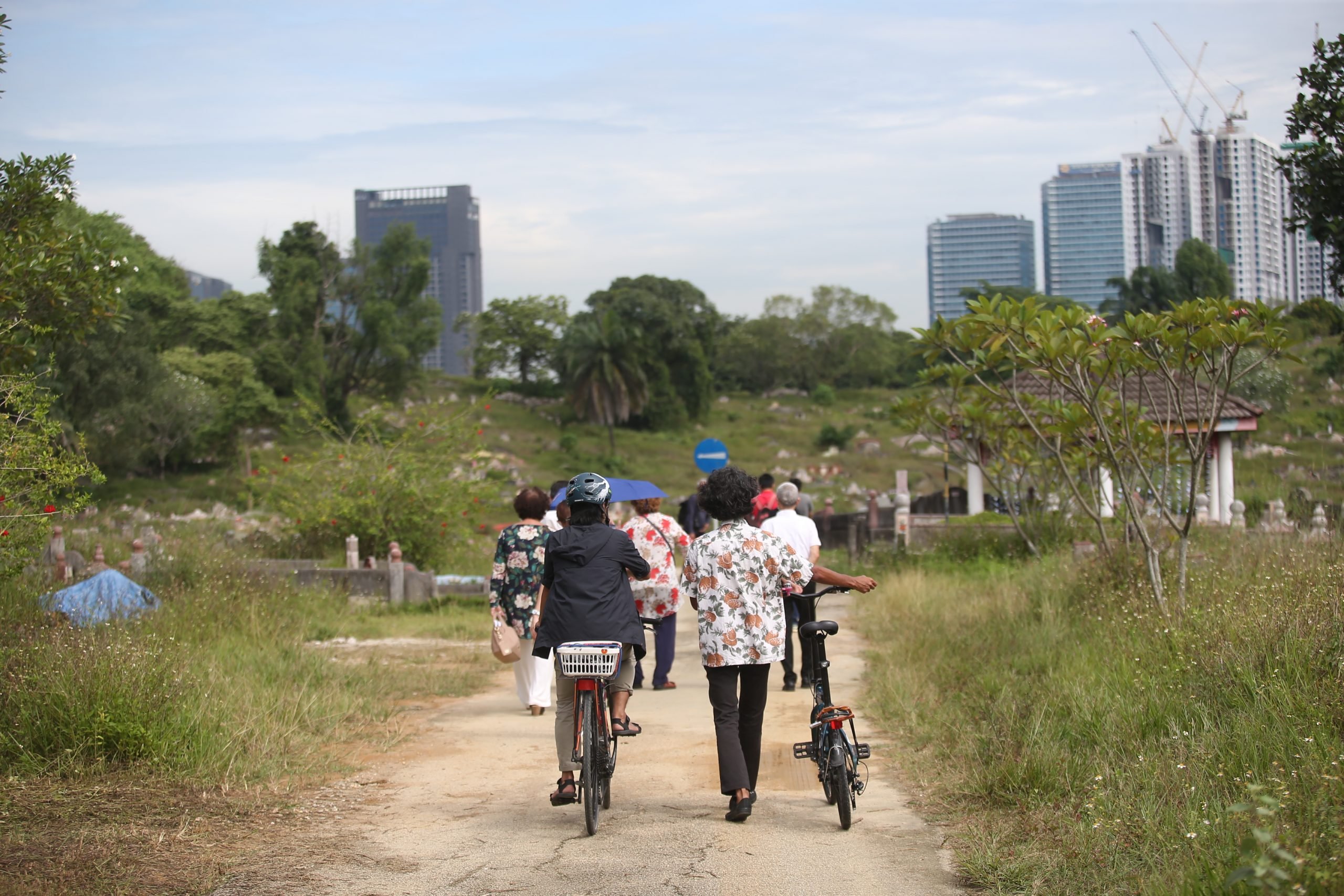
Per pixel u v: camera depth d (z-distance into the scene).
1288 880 3.43
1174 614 8.18
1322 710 5.34
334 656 10.82
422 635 13.44
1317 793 4.40
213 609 11.51
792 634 9.49
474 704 9.21
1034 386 19.17
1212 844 4.21
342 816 5.63
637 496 9.82
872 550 20.02
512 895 4.38
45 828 5.06
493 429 81.44
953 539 18.45
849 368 113.44
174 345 67.56
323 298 76.62
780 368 111.94
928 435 17.09
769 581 5.52
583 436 83.31
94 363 39.44
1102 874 4.35
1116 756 5.73
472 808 5.83
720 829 5.34
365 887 4.48
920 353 11.63
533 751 7.31
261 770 6.34
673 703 9.10
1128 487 10.89
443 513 19.86
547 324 98.12
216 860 4.77
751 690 5.67
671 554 9.95
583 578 5.70
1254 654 6.41
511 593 8.55
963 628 10.91
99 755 6.16
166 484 55.78
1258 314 8.41
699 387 92.38
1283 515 13.80
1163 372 8.98
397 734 7.75
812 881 4.54
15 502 7.90
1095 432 11.68
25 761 5.99
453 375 109.62
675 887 4.47
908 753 6.86
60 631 7.70
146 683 6.78
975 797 5.71
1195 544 11.44
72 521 17.72
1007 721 6.75
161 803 5.57
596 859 4.86
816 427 89.31
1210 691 6.27
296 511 19.91
